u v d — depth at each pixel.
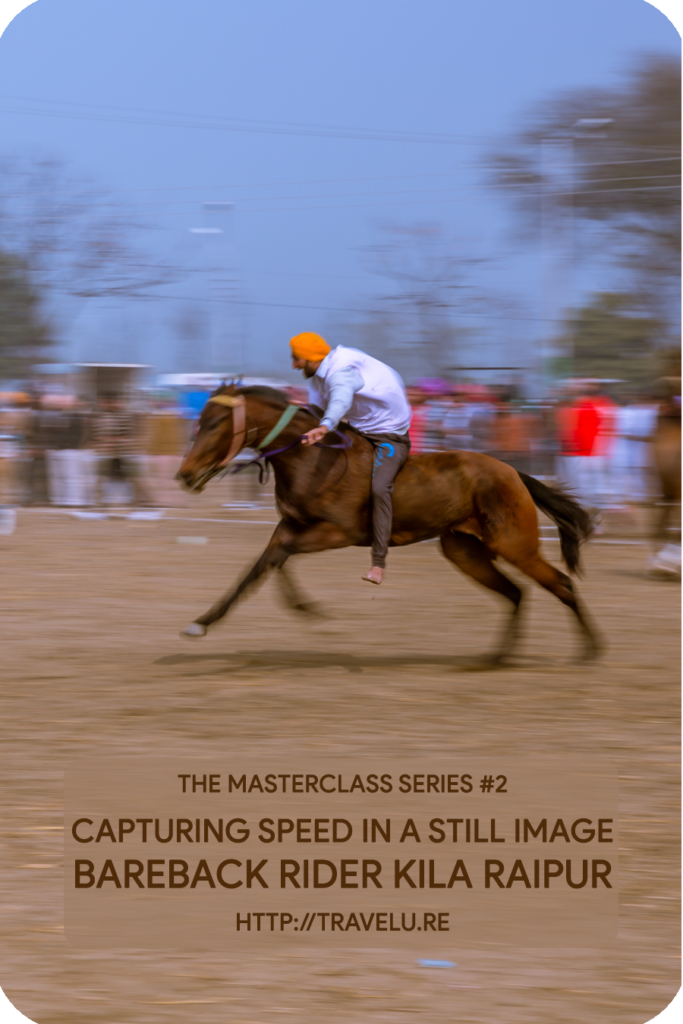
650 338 48.88
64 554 20.53
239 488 31.98
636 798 7.68
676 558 17.64
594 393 24.66
